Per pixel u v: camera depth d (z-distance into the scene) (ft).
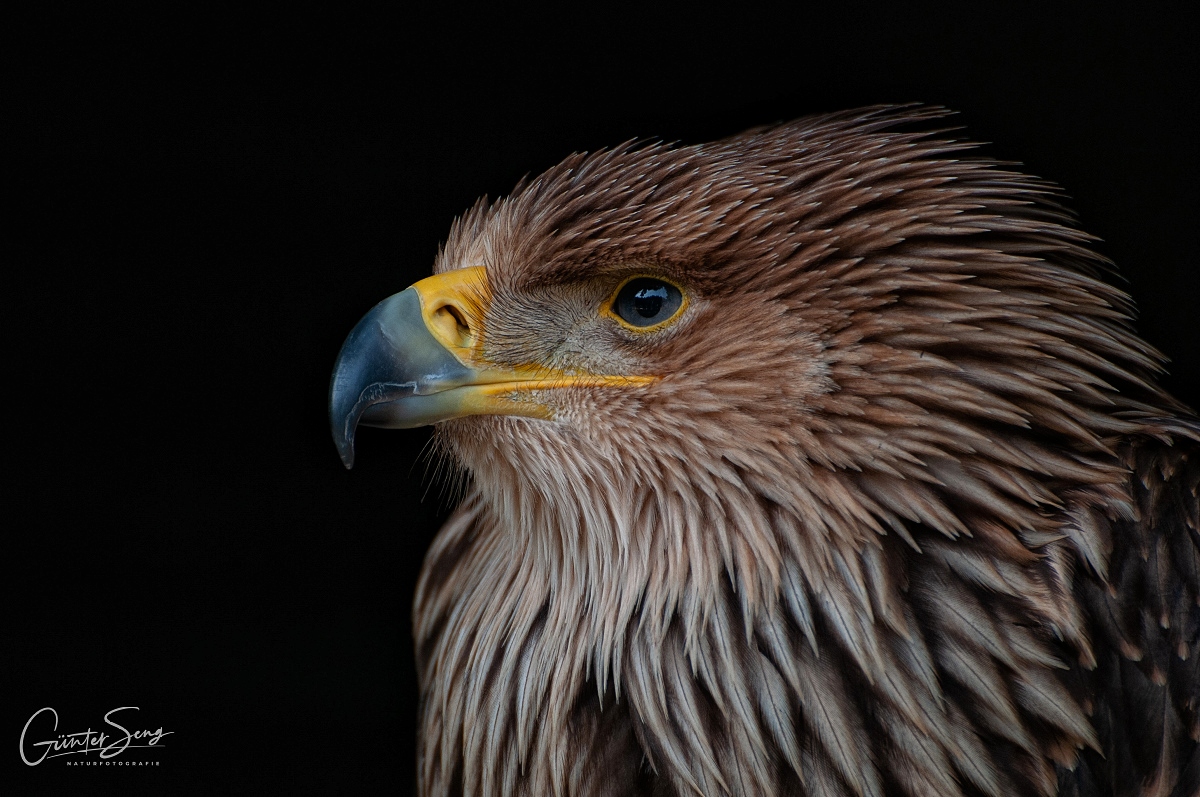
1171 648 9.20
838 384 9.19
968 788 9.18
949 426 9.18
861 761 9.18
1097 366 9.23
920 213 9.21
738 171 9.23
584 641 9.27
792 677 9.19
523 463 9.28
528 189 9.30
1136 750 9.19
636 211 9.23
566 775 9.26
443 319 9.27
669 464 9.23
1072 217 9.34
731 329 9.21
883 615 9.18
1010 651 9.18
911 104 9.35
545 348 9.26
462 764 9.37
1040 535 9.20
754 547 9.21
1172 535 9.22
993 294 9.21
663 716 9.22
